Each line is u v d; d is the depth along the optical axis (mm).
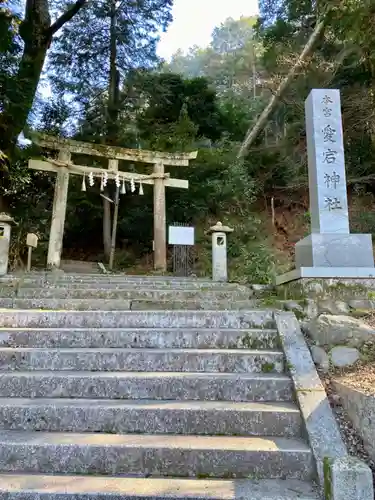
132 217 12562
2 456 2008
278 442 2076
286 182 11375
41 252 10977
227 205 11031
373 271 3471
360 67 8898
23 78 8578
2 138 8430
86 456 1989
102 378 2602
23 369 2877
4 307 4059
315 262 3594
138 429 2248
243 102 15664
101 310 4016
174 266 9836
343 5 6082
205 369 2852
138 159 9742
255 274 7398
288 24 12383
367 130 8367
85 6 12867
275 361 2830
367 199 9391
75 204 13078
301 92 10305
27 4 10125
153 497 1687
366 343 2918
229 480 1878
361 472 1605
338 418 2223
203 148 12031
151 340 3178
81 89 13617
